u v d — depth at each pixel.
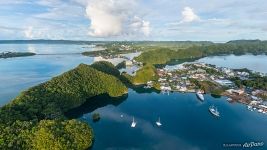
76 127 181.62
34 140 160.50
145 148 183.75
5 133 159.00
